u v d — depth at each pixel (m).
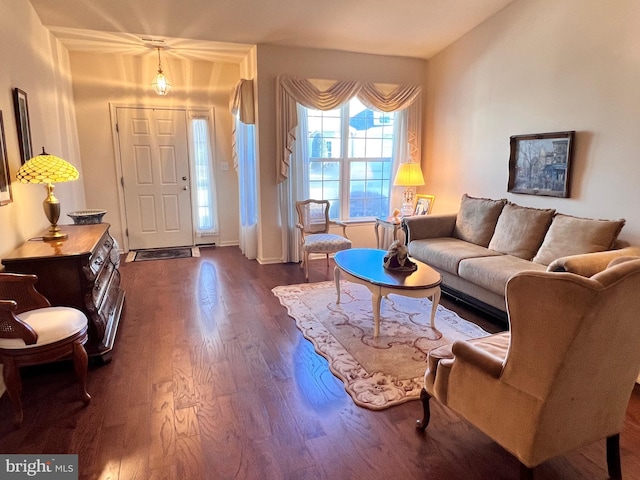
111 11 3.78
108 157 5.46
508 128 4.24
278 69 4.74
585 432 1.63
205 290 4.16
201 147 5.82
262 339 3.08
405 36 4.67
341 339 3.06
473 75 4.63
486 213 4.13
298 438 2.02
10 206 2.77
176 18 3.98
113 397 2.35
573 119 3.58
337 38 4.61
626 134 3.19
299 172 5.08
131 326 3.29
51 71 4.17
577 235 3.20
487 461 1.88
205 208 6.01
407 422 2.15
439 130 5.27
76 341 2.20
